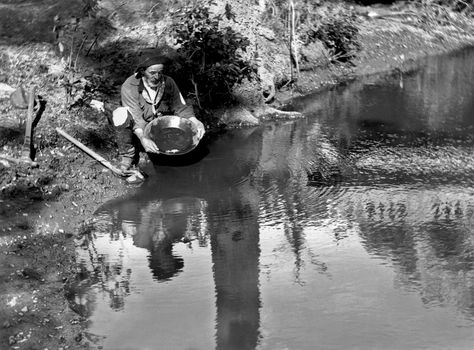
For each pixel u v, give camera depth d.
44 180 6.43
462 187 6.76
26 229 5.80
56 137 7.05
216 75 8.52
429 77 11.06
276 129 8.42
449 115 9.03
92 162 6.89
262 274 5.30
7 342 4.45
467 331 4.58
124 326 4.66
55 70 8.23
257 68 9.20
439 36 13.20
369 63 11.48
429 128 8.52
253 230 5.97
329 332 4.59
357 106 9.43
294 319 4.73
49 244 5.66
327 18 11.39
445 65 11.85
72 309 4.83
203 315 4.79
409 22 13.25
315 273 5.30
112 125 7.18
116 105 7.83
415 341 4.49
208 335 4.56
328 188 6.78
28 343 4.45
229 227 6.02
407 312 4.79
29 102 7.16
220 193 6.64
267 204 6.44
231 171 7.13
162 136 6.99
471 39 13.50
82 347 4.43
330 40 11.06
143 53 8.77
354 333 4.58
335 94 10.05
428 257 5.50
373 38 12.20
